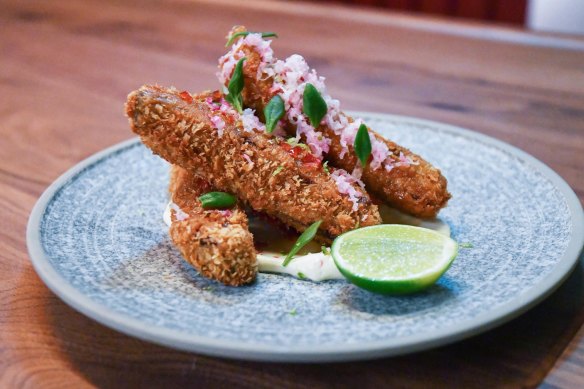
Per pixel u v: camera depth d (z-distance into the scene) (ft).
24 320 1.14
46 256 1.15
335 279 1.18
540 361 1.03
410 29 2.64
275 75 1.36
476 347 1.05
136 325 0.99
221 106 1.36
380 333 1.00
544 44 2.40
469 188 1.46
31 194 1.55
